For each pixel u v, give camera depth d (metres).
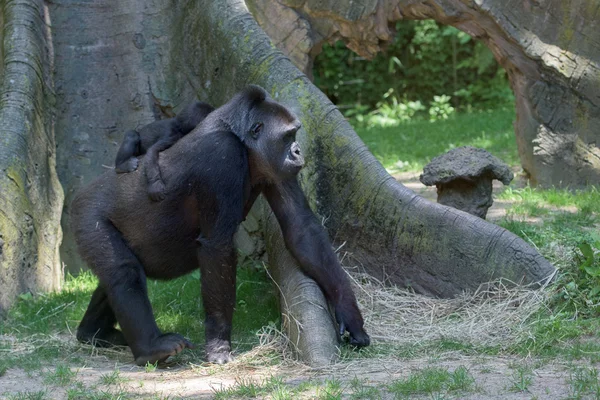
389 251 11.34
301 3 16.58
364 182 11.41
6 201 12.15
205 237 9.29
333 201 11.62
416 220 11.12
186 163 9.34
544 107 17.64
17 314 11.54
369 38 17.05
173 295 12.39
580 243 11.06
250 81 12.58
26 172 12.77
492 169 12.48
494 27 17.48
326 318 9.45
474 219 10.93
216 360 9.21
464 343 9.40
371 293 11.11
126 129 14.60
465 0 17.16
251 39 12.85
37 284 12.62
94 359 9.74
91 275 13.85
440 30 35.16
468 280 10.84
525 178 18.97
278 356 9.36
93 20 14.62
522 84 17.81
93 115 14.60
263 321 10.84
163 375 8.86
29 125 13.20
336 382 7.97
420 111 35.31
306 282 9.80
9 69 13.62
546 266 10.56
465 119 29.86
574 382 7.58
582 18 17.12
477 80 35.47
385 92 36.16
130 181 9.68
